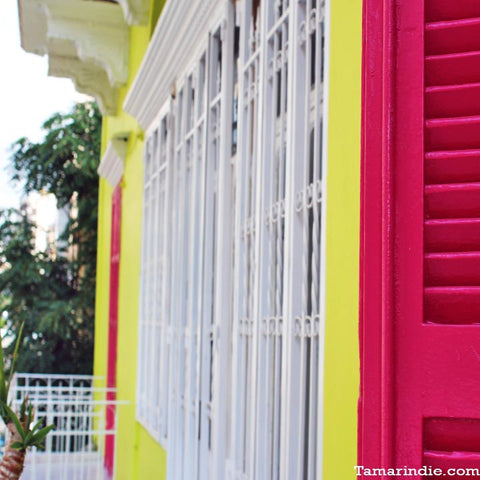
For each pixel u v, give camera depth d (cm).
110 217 1012
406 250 143
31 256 1387
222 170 390
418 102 145
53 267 1392
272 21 321
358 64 216
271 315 301
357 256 208
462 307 140
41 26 829
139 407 654
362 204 146
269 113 316
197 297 452
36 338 1360
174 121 540
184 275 488
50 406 619
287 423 263
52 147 1407
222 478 371
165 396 537
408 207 143
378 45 147
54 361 1358
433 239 143
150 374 613
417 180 143
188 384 446
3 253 1382
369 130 146
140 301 668
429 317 141
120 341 826
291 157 273
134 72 760
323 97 243
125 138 817
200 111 460
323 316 231
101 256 1161
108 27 796
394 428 139
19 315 1354
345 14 227
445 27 146
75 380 1362
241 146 356
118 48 803
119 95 918
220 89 426
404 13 147
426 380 139
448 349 138
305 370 255
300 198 269
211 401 417
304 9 279
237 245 354
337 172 226
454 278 141
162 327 548
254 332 312
